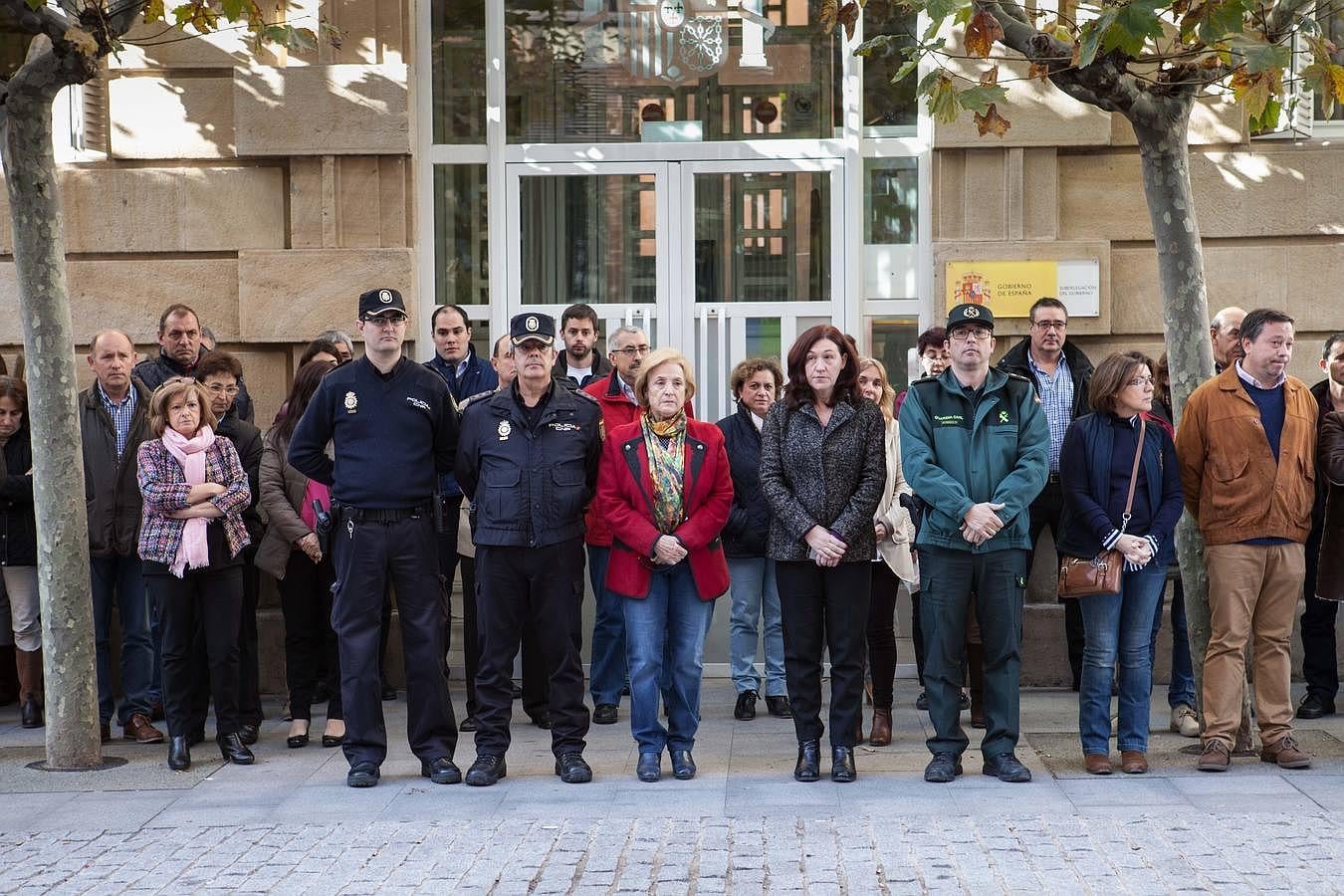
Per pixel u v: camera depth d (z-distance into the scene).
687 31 9.35
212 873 5.27
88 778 6.88
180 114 9.02
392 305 6.67
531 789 6.47
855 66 9.26
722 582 6.70
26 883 5.21
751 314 9.34
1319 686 7.85
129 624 7.81
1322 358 7.98
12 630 8.41
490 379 8.25
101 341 7.80
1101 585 6.48
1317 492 7.70
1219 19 6.01
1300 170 8.80
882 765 6.89
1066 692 8.62
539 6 9.36
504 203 9.34
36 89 6.81
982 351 6.52
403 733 7.81
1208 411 6.75
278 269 8.96
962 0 6.44
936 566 6.54
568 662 6.68
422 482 6.74
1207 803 6.00
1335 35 8.73
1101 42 6.10
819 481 6.52
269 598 8.98
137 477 7.12
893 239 9.27
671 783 6.55
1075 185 8.89
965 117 8.84
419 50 9.27
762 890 4.96
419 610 6.75
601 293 9.38
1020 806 6.00
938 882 5.01
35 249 6.97
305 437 6.77
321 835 5.75
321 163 8.98
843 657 6.54
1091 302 8.81
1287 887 4.87
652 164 9.36
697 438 6.66
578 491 6.68
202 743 7.64
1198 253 6.95
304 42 7.30
